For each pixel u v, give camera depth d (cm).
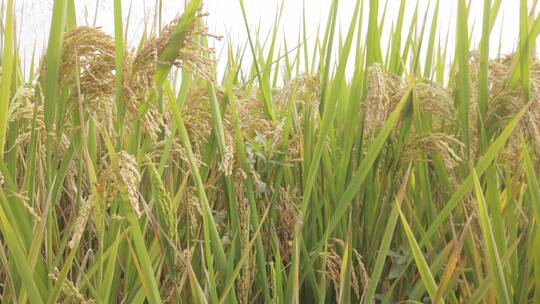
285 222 91
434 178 104
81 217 57
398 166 95
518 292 82
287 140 89
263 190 87
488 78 96
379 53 106
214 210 101
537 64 93
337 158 104
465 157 94
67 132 74
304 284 94
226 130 79
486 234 74
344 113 109
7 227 60
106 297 68
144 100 65
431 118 105
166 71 64
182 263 77
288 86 108
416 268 99
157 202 72
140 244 62
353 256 96
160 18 88
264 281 80
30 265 64
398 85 102
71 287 65
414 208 104
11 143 77
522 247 91
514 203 94
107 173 57
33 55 112
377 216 99
